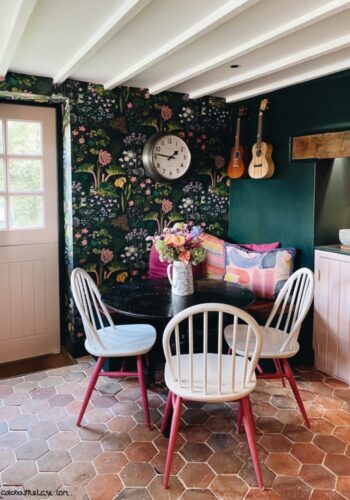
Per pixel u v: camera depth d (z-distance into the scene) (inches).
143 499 74.5
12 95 120.2
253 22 83.0
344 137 116.1
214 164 156.9
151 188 144.3
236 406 106.1
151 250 142.9
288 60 106.5
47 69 114.9
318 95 123.2
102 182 134.3
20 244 133.3
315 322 125.2
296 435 93.3
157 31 87.9
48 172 134.9
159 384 117.0
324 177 127.3
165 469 78.8
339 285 116.4
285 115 135.4
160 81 128.1
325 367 123.3
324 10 75.9
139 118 138.2
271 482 78.6
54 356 139.9
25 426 96.4
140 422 98.5
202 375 82.4
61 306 143.6
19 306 135.6
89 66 111.9
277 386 115.7
